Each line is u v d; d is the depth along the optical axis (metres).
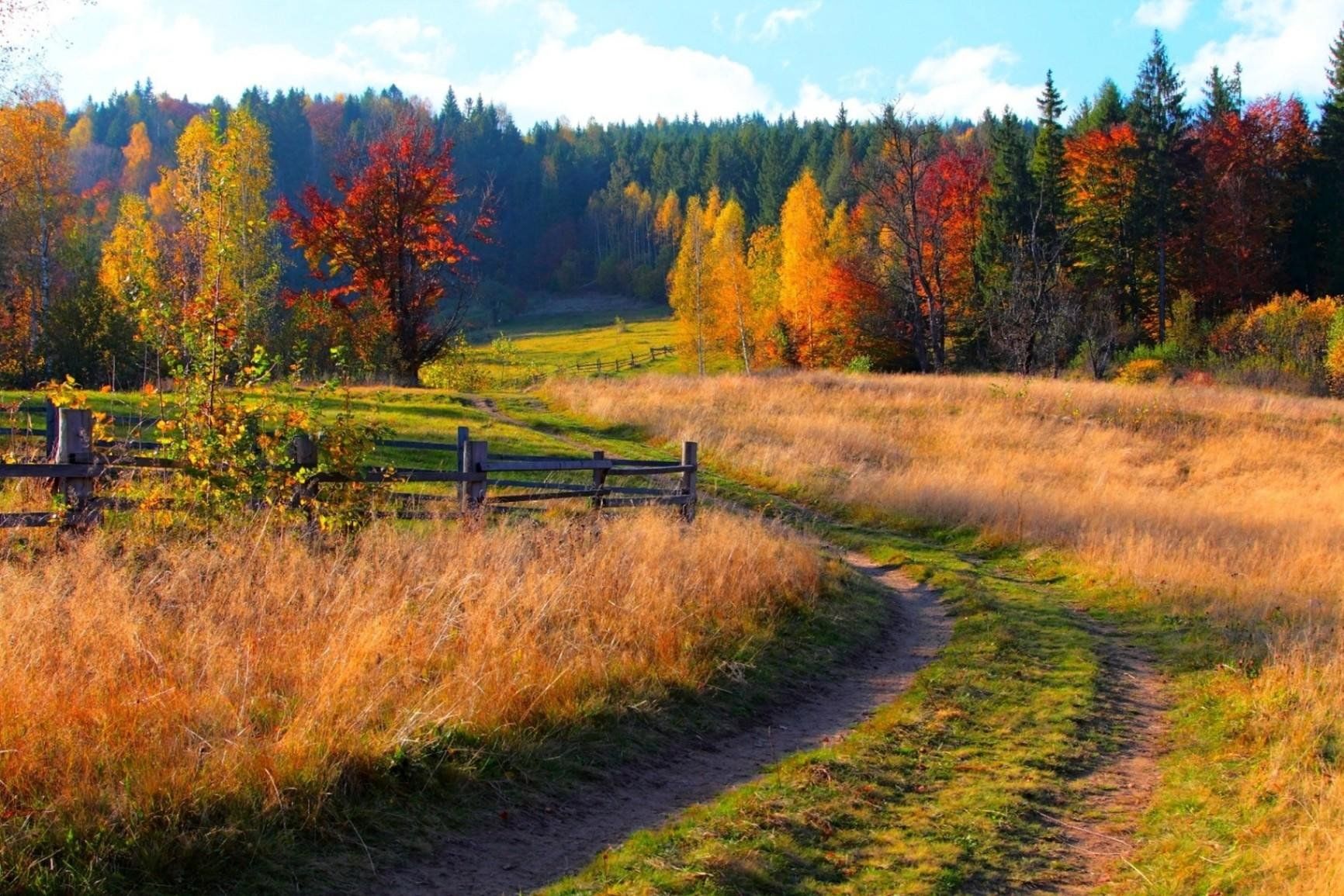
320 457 10.66
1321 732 8.44
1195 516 18.03
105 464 9.34
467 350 44.69
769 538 13.55
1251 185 60.12
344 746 6.09
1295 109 62.62
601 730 7.53
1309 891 5.70
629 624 9.30
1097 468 23.69
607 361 74.44
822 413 29.34
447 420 24.59
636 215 130.62
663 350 78.00
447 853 5.71
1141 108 59.41
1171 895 6.07
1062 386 34.97
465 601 8.73
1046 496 19.45
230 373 10.86
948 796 7.33
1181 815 7.31
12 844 4.73
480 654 7.70
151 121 108.44
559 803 6.55
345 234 41.12
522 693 7.48
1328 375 44.06
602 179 151.25
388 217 41.06
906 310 57.00
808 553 13.52
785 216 60.69
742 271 60.97
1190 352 50.41
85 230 47.75
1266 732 8.62
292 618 7.93
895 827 6.72
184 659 6.87
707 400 30.31
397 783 6.11
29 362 28.42
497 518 12.12
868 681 10.16
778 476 22.12
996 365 55.22
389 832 5.75
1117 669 11.10
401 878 5.38
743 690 9.06
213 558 8.70
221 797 5.40
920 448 25.62
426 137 42.09
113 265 30.84
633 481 20.14
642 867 5.70
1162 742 8.94
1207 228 59.25
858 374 39.12
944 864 6.21
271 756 5.78
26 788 5.20
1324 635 11.29
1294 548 15.58
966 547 17.73
